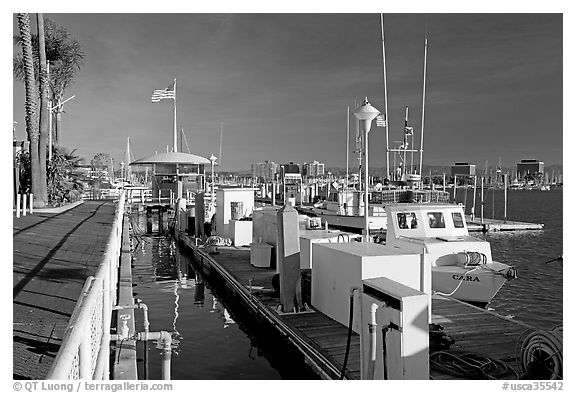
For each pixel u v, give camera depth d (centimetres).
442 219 1457
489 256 1345
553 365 621
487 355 746
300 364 859
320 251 1020
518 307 1491
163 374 656
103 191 5222
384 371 546
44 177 2597
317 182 6147
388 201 3059
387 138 3312
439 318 948
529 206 7706
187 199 3266
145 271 1942
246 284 1285
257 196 6034
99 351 529
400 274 879
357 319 861
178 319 1234
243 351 998
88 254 1296
